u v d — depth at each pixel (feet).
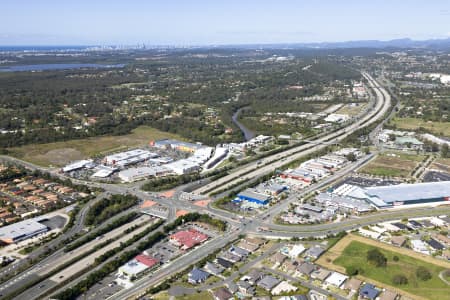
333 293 373.61
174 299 365.81
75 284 390.83
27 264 424.46
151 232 498.28
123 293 376.27
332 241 472.03
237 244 468.34
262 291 377.50
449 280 391.45
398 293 372.38
